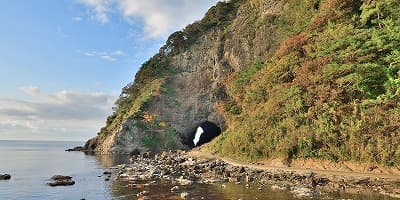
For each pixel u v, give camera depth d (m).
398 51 30.69
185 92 98.38
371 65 30.84
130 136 88.06
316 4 52.19
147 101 94.94
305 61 39.81
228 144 48.03
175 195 21.81
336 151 30.58
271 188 24.38
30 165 49.44
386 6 35.06
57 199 21.67
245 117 49.03
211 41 105.50
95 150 100.94
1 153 93.50
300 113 34.97
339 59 34.25
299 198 20.36
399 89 28.47
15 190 25.20
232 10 110.94
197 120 93.62
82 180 30.88
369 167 27.84
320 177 26.52
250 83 54.75
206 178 30.47
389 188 22.97
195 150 66.06
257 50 78.81
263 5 85.50
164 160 51.94
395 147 26.62
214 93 93.31
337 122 31.33
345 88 32.12
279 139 36.47
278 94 40.44
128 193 23.19
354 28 36.56
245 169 33.75
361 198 20.16
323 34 39.75
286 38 53.62
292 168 32.34
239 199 20.14
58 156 76.69
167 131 90.88
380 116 28.34
